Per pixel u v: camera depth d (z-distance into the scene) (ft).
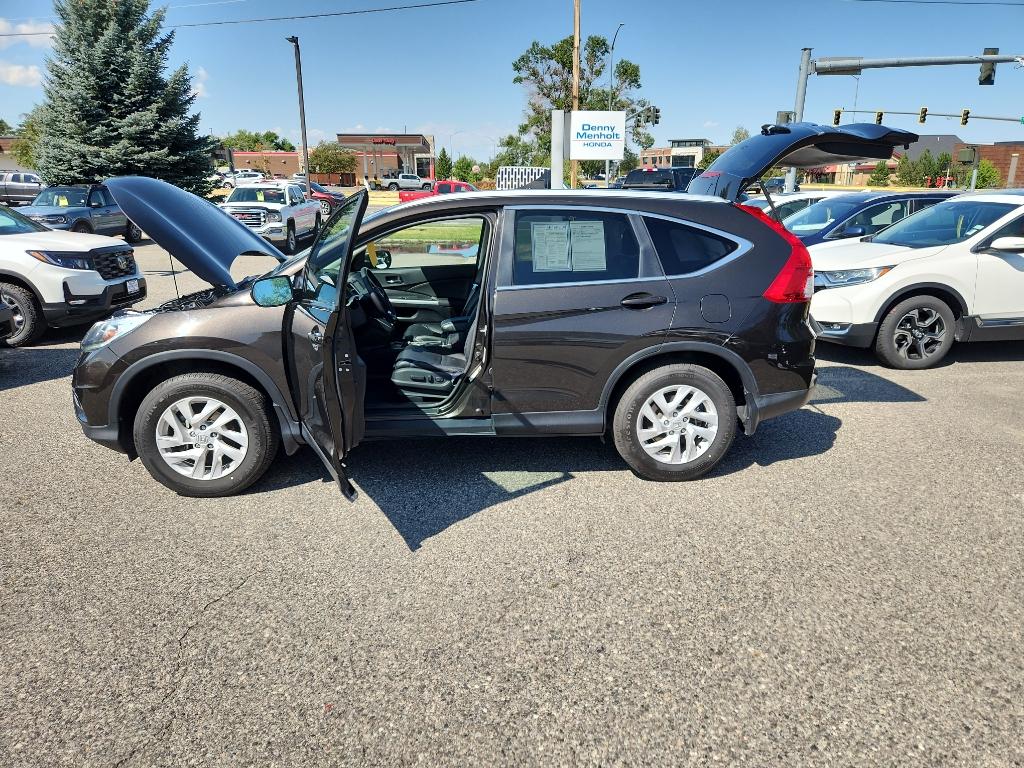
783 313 12.27
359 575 9.96
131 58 86.63
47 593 9.55
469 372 12.23
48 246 24.47
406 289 16.63
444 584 9.72
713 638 8.53
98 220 60.23
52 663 8.14
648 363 12.45
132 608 9.21
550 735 7.06
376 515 11.75
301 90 93.50
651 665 8.06
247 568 10.16
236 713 7.38
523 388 12.10
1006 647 8.33
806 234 31.50
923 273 20.72
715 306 12.01
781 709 7.36
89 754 6.83
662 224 12.16
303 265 12.60
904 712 7.31
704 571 10.02
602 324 11.90
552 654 8.27
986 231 21.02
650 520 11.53
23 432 15.88
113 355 11.68
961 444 14.90
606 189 12.53
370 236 11.67
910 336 21.15
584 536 11.02
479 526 11.35
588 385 12.17
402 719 7.28
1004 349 24.17
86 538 11.02
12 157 159.63
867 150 14.20
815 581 9.73
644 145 199.11
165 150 86.79
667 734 7.05
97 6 86.07
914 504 12.09
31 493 12.64
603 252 12.02
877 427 15.99
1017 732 7.04
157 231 12.51
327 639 8.57
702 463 12.72
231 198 62.23
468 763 6.72
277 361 11.69
